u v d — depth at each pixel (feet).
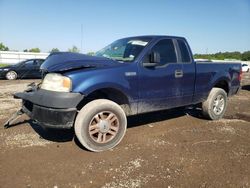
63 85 12.83
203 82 19.11
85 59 14.02
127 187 10.60
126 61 15.44
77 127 13.32
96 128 13.78
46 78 13.64
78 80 12.94
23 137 15.72
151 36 17.04
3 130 16.93
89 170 11.87
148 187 10.61
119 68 14.29
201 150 14.38
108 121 14.06
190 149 14.49
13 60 126.82
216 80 20.03
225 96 20.94
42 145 14.60
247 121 20.85
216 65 20.12
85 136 13.35
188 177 11.44
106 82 13.62
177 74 17.13
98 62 14.14
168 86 16.74
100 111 13.70
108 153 13.76
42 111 13.00
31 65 55.62
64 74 12.98
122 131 14.53
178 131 17.67
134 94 14.99
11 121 16.89
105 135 14.11
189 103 18.66
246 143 15.62
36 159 12.84
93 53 18.52
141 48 15.84
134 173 11.69
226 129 18.28
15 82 48.08
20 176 11.20
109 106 13.92
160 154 13.74
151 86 15.76
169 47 17.21
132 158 13.20
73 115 12.89
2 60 125.29
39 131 16.81
